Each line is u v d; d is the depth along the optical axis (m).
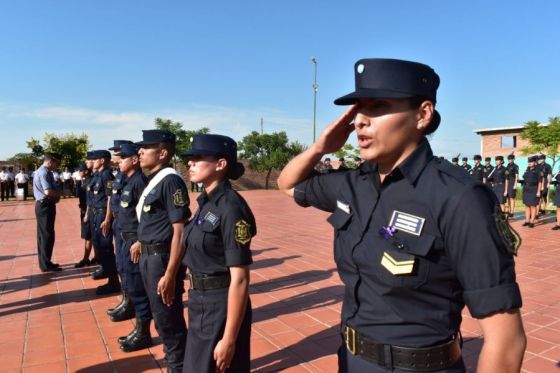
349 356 1.47
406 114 1.33
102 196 5.52
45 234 6.54
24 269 6.82
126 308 4.53
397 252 1.29
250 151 30.48
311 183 1.82
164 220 3.13
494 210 1.19
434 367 1.29
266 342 3.87
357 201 1.49
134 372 3.40
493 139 27.98
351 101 1.41
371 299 1.37
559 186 9.71
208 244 2.32
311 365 3.42
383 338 1.34
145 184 3.88
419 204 1.29
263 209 15.45
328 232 9.96
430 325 1.28
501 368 1.11
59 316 4.68
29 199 21.80
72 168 25.59
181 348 3.11
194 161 2.41
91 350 3.80
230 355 2.20
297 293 5.26
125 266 3.79
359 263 1.40
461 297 1.31
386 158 1.38
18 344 3.96
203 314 2.36
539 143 19.81
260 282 5.78
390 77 1.31
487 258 1.14
